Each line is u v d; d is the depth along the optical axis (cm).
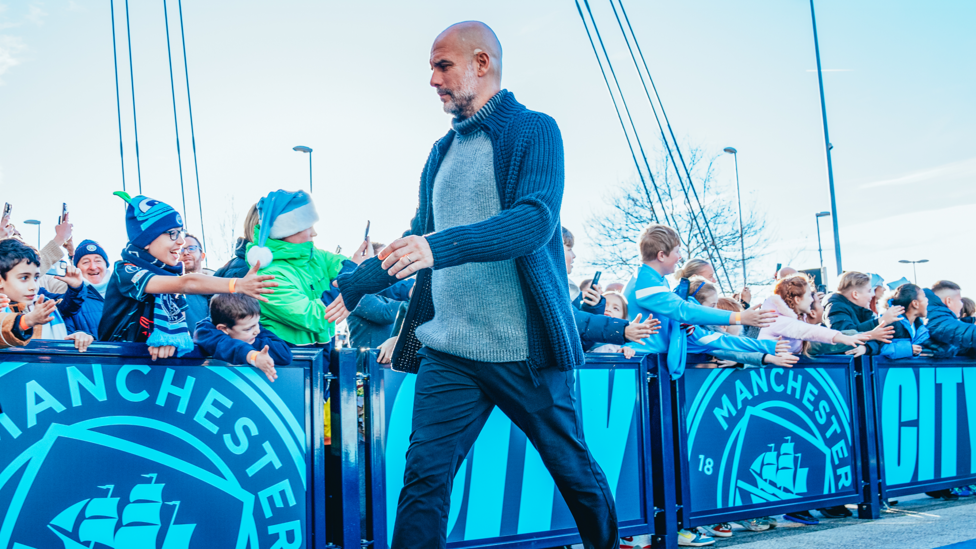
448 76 203
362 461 252
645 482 296
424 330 207
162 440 208
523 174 189
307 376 238
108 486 199
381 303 357
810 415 347
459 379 199
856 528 329
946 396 404
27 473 188
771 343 326
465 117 208
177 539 207
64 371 195
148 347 207
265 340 233
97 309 299
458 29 206
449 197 206
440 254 159
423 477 192
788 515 367
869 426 367
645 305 304
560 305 197
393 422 253
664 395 305
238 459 220
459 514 258
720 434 318
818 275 693
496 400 203
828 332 338
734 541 314
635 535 292
